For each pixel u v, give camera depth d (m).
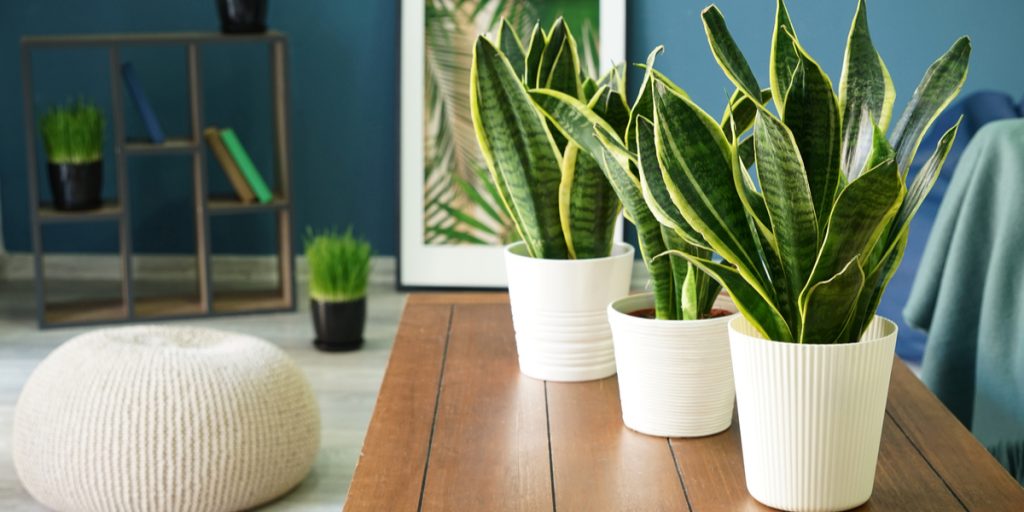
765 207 0.96
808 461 0.92
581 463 1.04
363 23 3.73
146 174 3.82
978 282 1.96
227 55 3.76
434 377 1.29
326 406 2.69
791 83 0.94
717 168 0.94
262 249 3.89
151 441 1.94
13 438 2.08
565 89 1.26
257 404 2.03
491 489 0.98
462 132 3.69
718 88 3.64
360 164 3.82
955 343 1.99
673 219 0.95
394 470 1.02
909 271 2.84
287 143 3.46
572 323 1.26
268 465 2.04
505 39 1.43
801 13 3.56
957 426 1.13
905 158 0.96
